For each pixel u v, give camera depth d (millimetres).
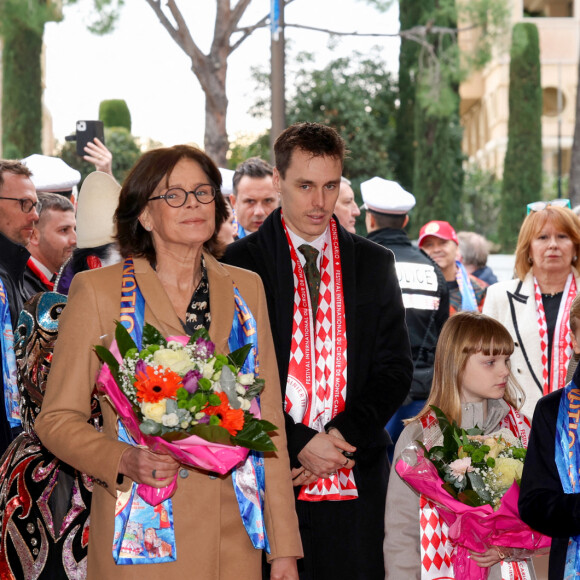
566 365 8234
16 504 5234
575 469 4941
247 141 38906
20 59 34312
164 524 4422
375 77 38469
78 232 6133
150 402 4059
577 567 4863
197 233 4676
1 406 6359
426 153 37875
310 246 6012
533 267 8586
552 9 62594
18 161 7457
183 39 27391
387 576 5668
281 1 21859
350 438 5633
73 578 5195
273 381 5004
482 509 5070
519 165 41781
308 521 5766
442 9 30219
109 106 37594
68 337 4629
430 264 9594
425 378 9188
